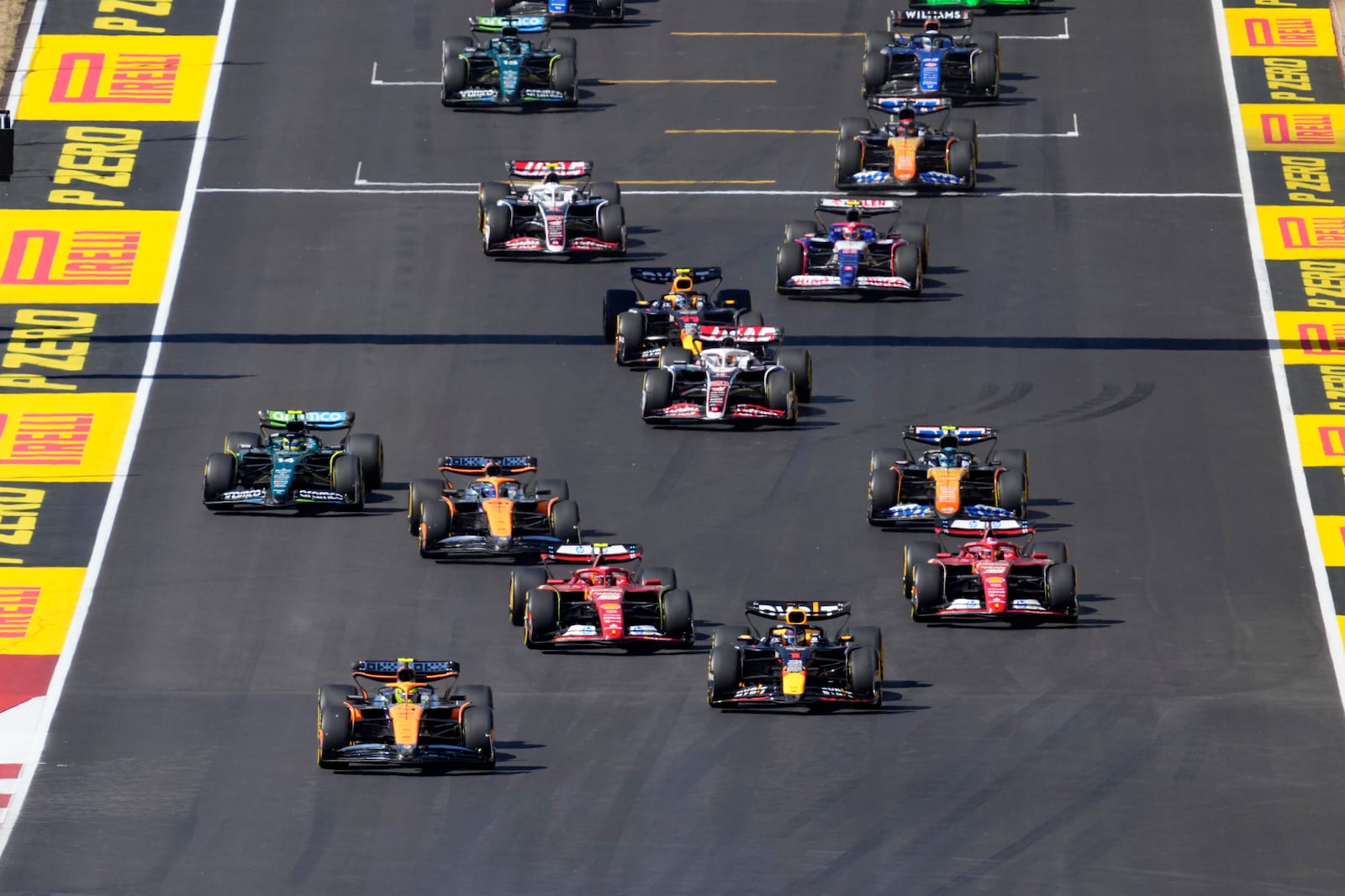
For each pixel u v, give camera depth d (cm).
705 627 19638
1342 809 17425
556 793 17388
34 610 19925
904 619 19788
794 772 17662
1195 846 16900
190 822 17062
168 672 19075
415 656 19212
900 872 16525
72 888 16325
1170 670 19175
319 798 17312
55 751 17975
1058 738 18175
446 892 16262
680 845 16812
